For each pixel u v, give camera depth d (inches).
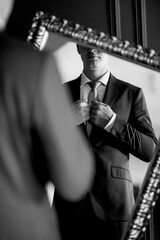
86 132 61.6
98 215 61.9
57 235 42.3
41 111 37.3
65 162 38.4
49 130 37.6
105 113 61.0
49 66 37.9
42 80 37.4
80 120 61.4
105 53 59.3
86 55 59.7
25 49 37.8
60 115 38.2
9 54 37.3
